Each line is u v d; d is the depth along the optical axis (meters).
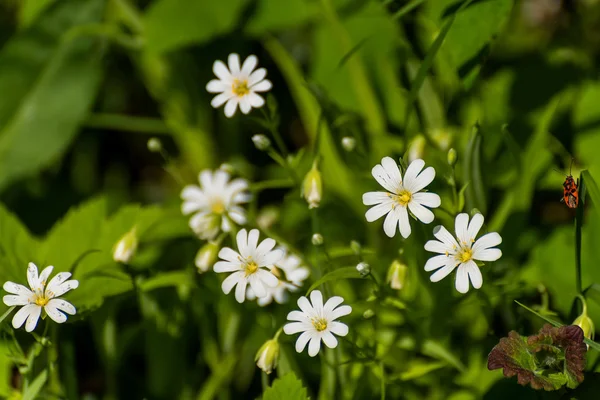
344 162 0.91
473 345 0.86
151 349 0.88
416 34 0.93
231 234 0.85
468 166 0.84
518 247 0.90
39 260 0.87
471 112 0.92
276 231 0.90
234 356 0.88
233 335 0.88
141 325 0.89
